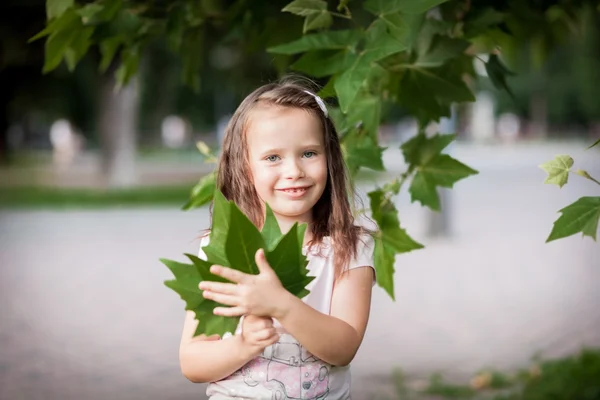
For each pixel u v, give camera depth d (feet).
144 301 28.43
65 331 24.11
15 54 62.90
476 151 156.56
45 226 52.01
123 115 80.59
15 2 58.23
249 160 7.16
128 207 64.03
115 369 20.04
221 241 6.01
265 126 6.91
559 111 215.92
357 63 7.08
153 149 183.73
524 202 62.95
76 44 9.66
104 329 24.32
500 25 10.63
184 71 12.17
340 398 7.04
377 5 7.42
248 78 48.80
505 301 27.48
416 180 9.45
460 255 37.86
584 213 6.70
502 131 209.97
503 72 10.33
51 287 31.30
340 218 7.30
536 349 21.04
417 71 9.44
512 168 103.55
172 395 17.94
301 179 6.87
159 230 48.75
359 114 9.90
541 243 41.55
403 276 32.73
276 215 7.22
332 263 7.15
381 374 18.95
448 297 28.32
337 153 7.44
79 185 82.12
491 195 69.46
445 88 9.48
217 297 5.82
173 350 21.88
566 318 24.72
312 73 7.22
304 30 7.80
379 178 69.21
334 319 6.57
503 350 21.06
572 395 16.16
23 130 182.09
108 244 42.78
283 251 5.89
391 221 9.21
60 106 130.82
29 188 78.48
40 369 19.97
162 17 10.70
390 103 10.89
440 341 22.21
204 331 5.96
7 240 45.14
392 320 25.02
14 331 24.13
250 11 12.00
